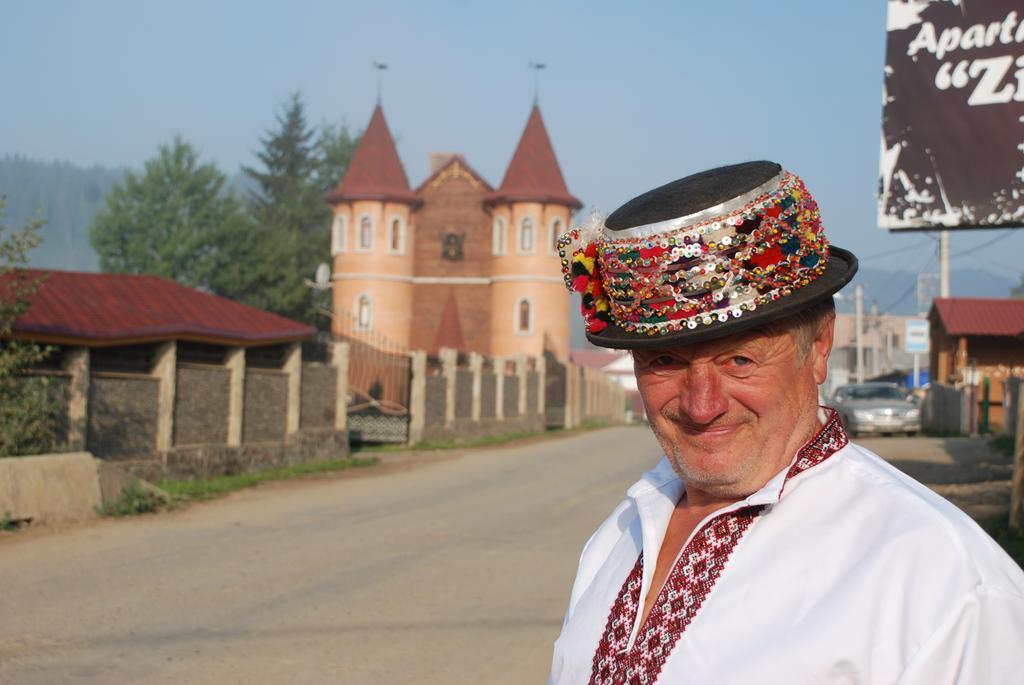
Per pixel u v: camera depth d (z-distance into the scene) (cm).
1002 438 1942
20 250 1098
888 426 2384
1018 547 819
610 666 162
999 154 916
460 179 4944
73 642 612
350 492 1420
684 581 156
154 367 1410
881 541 141
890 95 949
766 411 159
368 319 4856
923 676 130
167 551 915
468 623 670
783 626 142
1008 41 912
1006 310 3141
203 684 536
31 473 1030
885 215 948
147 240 5425
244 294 5491
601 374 4647
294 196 6650
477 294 4909
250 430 1648
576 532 1066
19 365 1136
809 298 155
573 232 173
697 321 154
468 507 1270
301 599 732
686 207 153
